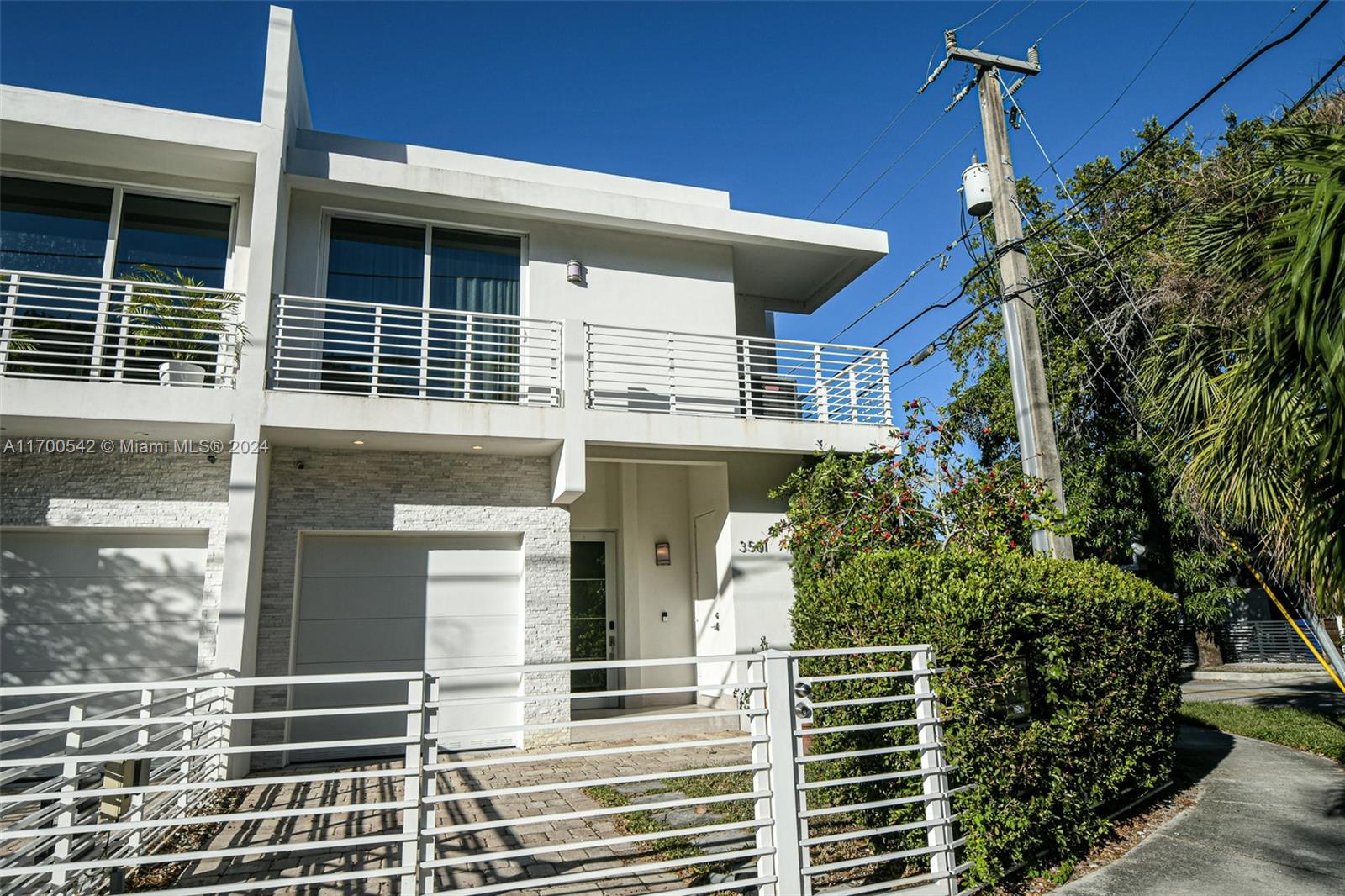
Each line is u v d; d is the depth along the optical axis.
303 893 5.12
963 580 5.64
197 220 10.48
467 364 10.32
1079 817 5.87
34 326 9.71
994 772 5.21
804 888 4.62
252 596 9.07
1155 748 7.27
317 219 10.82
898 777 5.02
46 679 9.02
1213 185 9.49
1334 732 10.26
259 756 9.09
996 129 10.31
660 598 13.47
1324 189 4.11
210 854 4.01
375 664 10.09
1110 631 6.62
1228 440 6.05
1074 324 16.89
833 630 6.43
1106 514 17.17
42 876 4.78
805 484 11.36
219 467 9.72
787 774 4.71
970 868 5.21
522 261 11.95
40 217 9.97
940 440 9.80
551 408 10.20
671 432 10.79
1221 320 8.04
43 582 9.21
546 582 10.74
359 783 8.52
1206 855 5.89
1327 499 5.07
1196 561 17.33
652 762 9.11
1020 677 5.50
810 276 14.41
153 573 9.52
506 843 6.11
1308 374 4.48
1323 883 5.27
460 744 10.11
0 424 8.68
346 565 10.23
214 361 9.98
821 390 12.42
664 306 12.47
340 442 9.89
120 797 5.35
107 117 9.20
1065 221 17.53
